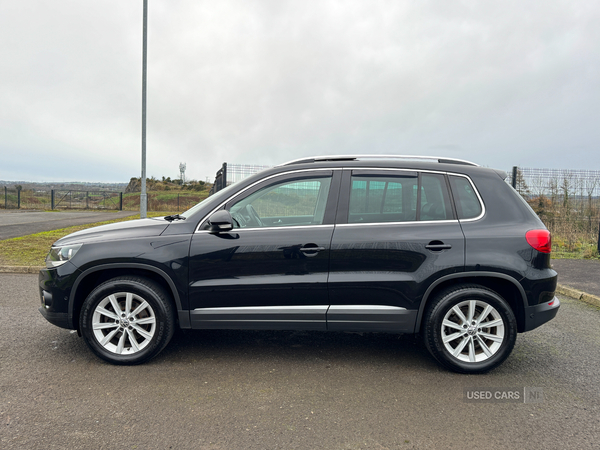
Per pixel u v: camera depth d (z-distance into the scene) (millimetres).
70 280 3564
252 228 3590
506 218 3566
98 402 2959
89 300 3535
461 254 3445
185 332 4570
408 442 2516
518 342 4387
